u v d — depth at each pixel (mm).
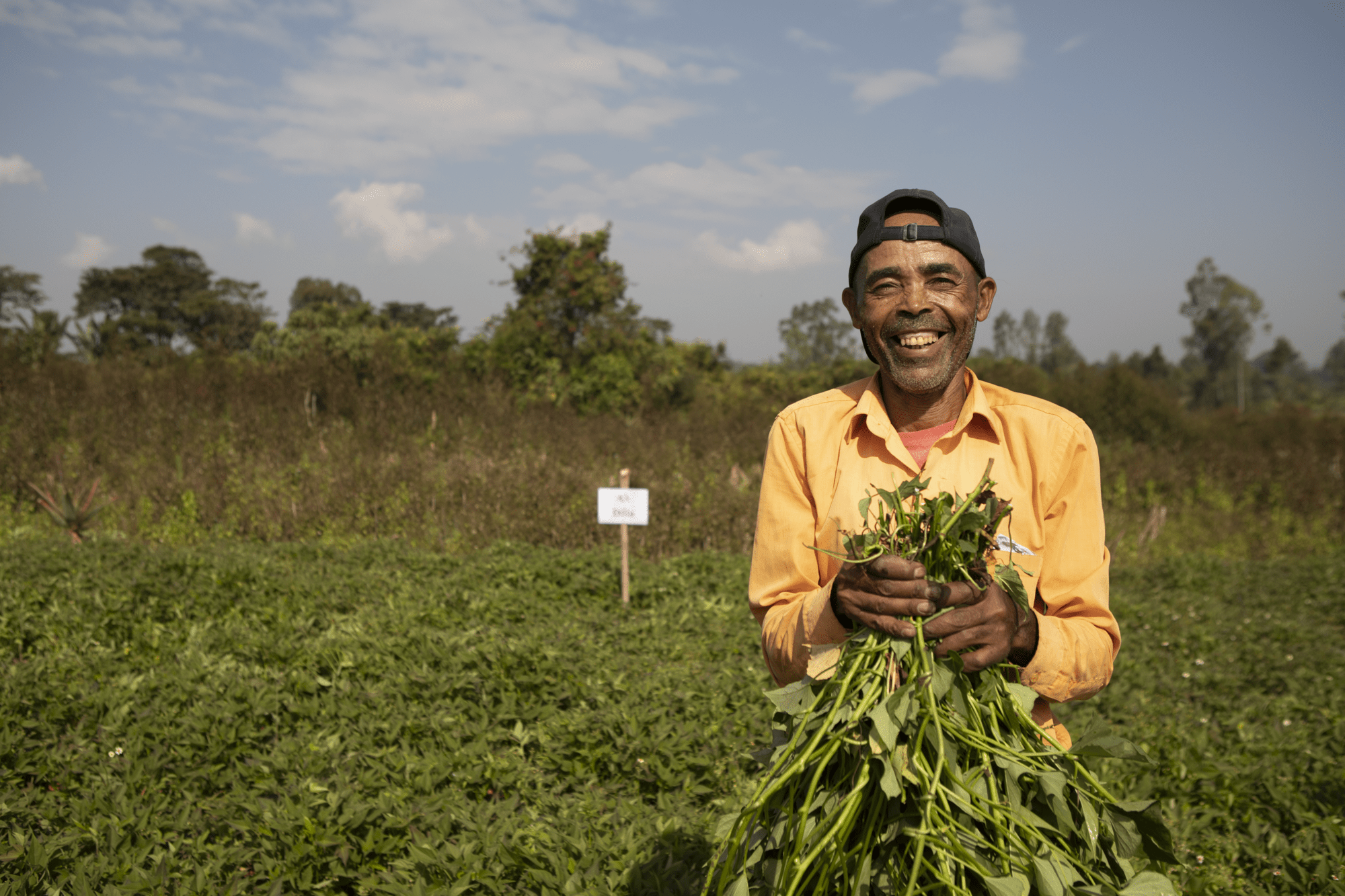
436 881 3047
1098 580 1682
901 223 1712
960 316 1702
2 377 16125
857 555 1516
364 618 6672
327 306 25406
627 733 4426
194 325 73625
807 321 80562
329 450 14305
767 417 23688
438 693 5008
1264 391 91000
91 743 4230
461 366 21797
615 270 24219
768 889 1473
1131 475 17875
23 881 3031
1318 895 3453
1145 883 1359
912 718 1370
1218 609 9117
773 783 1404
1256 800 4332
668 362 24703
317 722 4633
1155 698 6055
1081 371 27438
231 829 3535
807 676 1525
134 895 2984
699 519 11977
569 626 6660
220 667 5297
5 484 12461
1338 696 6180
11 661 5500
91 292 71062
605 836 3543
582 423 19781
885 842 1365
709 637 6668
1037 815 1434
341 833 3363
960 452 1730
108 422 15344
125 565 8148
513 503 11875
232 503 11859
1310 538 16234
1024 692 1471
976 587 1420
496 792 4047
